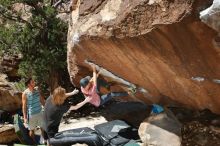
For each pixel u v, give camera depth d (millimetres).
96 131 6688
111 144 6391
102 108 7762
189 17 4219
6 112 9797
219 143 5695
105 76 6570
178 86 5793
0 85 10797
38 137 7738
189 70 5160
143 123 6289
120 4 4984
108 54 5746
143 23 4688
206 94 5688
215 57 4625
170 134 5988
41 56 11789
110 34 5109
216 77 5082
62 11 13688
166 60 5137
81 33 5531
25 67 11680
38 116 7562
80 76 7004
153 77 5852
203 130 5965
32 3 11742
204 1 4133
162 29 4535
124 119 7195
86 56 6207
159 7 4461
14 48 12266
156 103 6648
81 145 6555
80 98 12578
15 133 8141
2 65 13383
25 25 11828
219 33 4207
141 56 5316
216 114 6188
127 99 7211
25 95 7496
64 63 11781
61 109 6797
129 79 6316
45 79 11867
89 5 5508
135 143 6262
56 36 11953
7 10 11930
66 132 6832
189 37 4488
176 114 6480
